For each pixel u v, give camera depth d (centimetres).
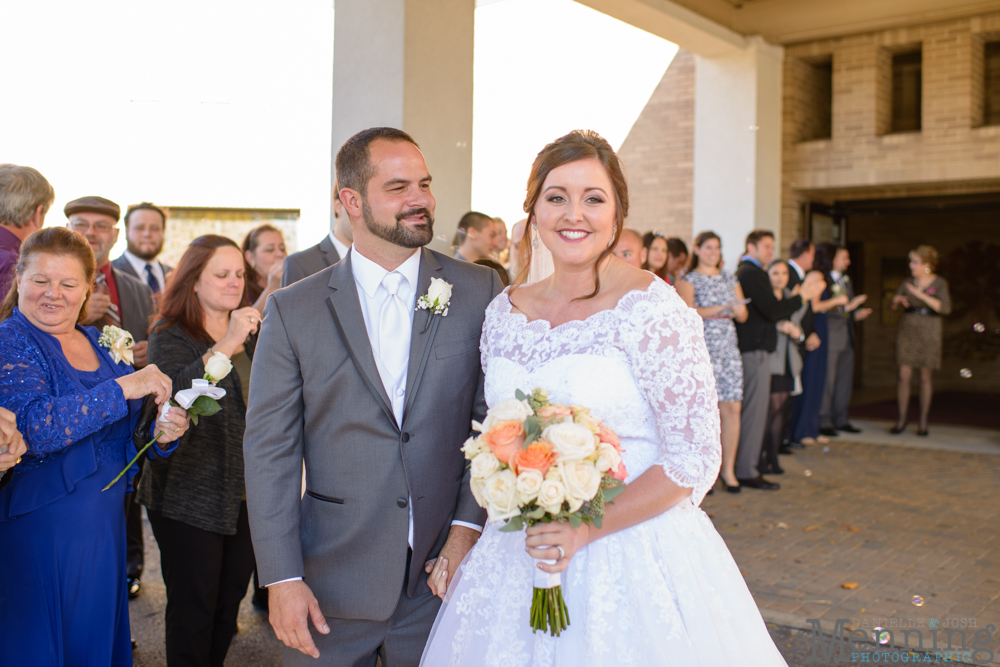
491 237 474
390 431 204
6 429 202
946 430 888
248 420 207
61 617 230
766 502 578
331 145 516
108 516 242
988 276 1250
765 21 873
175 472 283
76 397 226
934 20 817
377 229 204
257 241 521
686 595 181
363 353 204
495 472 166
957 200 1065
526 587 186
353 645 207
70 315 242
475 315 217
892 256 1305
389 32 490
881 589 408
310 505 211
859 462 717
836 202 995
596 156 187
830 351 845
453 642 191
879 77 866
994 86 881
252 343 322
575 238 185
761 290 607
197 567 282
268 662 339
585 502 165
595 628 175
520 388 191
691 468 175
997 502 580
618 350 183
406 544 204
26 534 228
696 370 178
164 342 301
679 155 970
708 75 895
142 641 354
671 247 685
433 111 505
